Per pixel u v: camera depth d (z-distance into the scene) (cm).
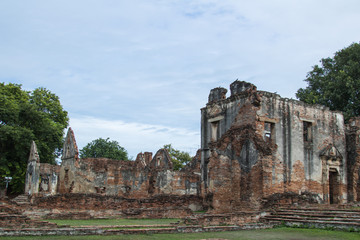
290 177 2730
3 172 3869
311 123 2978
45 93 4975
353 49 4400
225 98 3158
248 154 2598
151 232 1633
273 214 2173
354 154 3119
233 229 1814
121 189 3747
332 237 1562
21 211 2292
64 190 3603
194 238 1497
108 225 1847
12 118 3962
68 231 1516
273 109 2745
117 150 6812
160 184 3897
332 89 4334
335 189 3069
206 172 3164
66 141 3756
